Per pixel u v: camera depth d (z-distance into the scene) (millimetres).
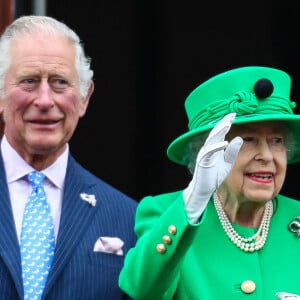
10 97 18453
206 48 29047
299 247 17609
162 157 29203
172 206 16359
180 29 28938
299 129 17625
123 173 29125
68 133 18688
